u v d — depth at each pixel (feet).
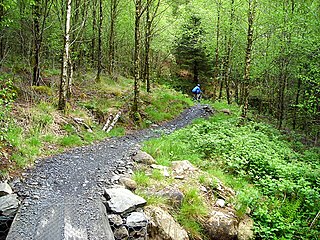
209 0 80.69
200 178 27.55
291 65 63.62
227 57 88.48
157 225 20.62
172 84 119.96
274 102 88.43
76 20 61.21
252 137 43.16
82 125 41.29
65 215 18.38
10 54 64.08
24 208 19.42
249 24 52.85
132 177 25.76
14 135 29.81
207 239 22.82
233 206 26.13
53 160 29.40
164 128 52.13
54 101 43.37
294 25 52.16
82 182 24.63
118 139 41.32
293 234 25.35
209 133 41.63
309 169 34.50
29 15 52.65
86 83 61.46
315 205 28.25
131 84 74.02
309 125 66.03
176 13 96.02
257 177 31.68
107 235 17.08
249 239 24.39
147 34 69.72
